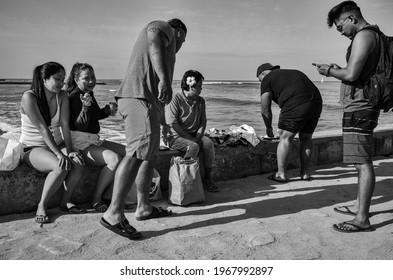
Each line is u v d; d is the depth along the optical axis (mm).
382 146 6809
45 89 3777
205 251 3119
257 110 25734
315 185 5035
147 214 3773
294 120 4875
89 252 3057
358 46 3234
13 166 3678
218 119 19281
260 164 5582
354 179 5328
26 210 3854
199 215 3932
